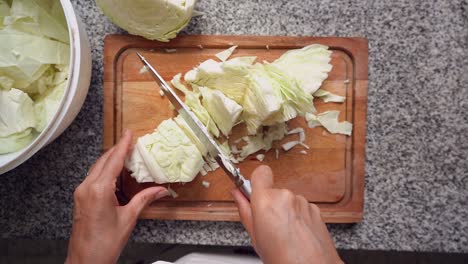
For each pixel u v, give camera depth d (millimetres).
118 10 767
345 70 845
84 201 763
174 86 837
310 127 845
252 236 735
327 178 846
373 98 865
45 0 761
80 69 720
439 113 868
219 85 805
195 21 853
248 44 836
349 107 846
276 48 840
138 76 842
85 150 864
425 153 869
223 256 872
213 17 855
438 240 866
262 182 715
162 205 846
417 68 864
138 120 844
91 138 863
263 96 767
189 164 805
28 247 1035
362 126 841
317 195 847
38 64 750
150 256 985
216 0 854
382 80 864
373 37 860
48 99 777
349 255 1026
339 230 865
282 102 772
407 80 865
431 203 868
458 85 866
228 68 777
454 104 867
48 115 770
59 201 867
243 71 774
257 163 844
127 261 992
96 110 862
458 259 996
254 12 854
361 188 843
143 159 803
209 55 842
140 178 813
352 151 847
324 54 829
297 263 642
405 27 860
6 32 740
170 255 939
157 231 863
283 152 845
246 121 818
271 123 810
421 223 867
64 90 772
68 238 869
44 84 773
